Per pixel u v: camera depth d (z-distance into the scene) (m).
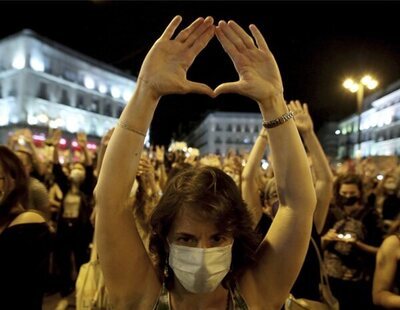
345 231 4.23
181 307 1.40
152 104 1.32
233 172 7.07
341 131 71.38
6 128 47.31
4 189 2.38
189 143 105.69
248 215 1.40
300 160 1.37
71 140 53.12
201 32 1.32
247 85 1.33
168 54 1.31
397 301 2.62
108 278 1.38
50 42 50.66
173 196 1.35
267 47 1.36
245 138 80.69
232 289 1.41
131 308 1.41
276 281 1.41
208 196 1.30
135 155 1.33
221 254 1.32
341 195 4.65
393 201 4.85
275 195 3.34
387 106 51.47
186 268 1.31
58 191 7.27
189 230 1.32
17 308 2.16
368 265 4.12
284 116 1.37
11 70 48.59
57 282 6.93
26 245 2.23
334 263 4.09
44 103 49.97
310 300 2.81
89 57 57.47
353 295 4.00
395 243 2.76
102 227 1.33
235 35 1.34
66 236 7.00
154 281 1.43
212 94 1.32
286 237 1.39
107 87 61.19
